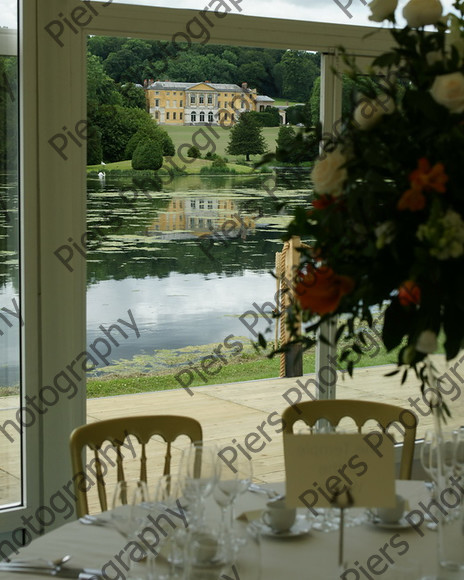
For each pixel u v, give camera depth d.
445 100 1.32
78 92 3.12
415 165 1.39
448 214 1.27
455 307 1.34
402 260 1.36
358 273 1.40
